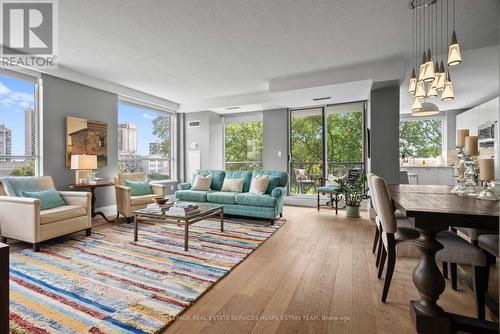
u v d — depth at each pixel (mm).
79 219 3270
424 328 1513
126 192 4121
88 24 2783
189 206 3258
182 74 4430
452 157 5605
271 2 2398
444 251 1680
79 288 1993
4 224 2967
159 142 6414
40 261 2523
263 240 3250
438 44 3258
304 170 6215
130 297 1871
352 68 4082
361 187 4648
